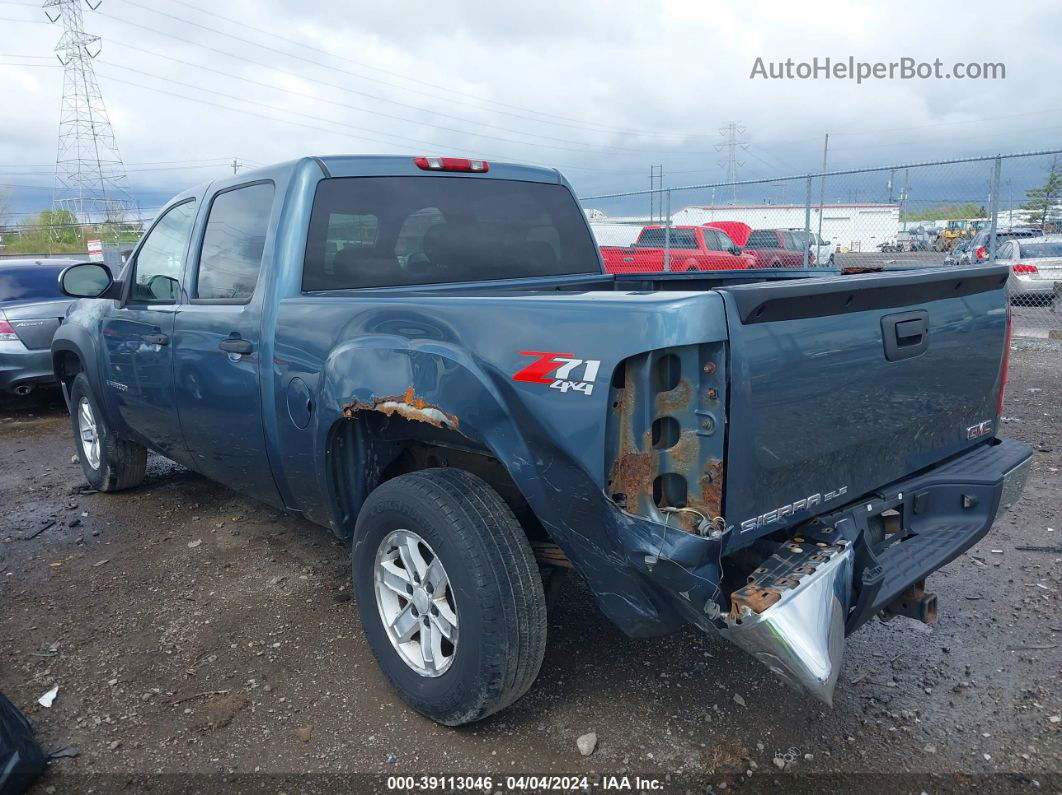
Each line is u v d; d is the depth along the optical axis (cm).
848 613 236
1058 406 767
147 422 459
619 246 1538
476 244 398
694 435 216
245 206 374
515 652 259
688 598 219
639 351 213
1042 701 295
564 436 229
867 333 255
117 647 350
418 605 282
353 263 355
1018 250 1358
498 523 263
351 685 315
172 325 406
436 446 324
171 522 506
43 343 840
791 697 301
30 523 515
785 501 238
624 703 299
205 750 278
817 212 1308
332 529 339
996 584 391
